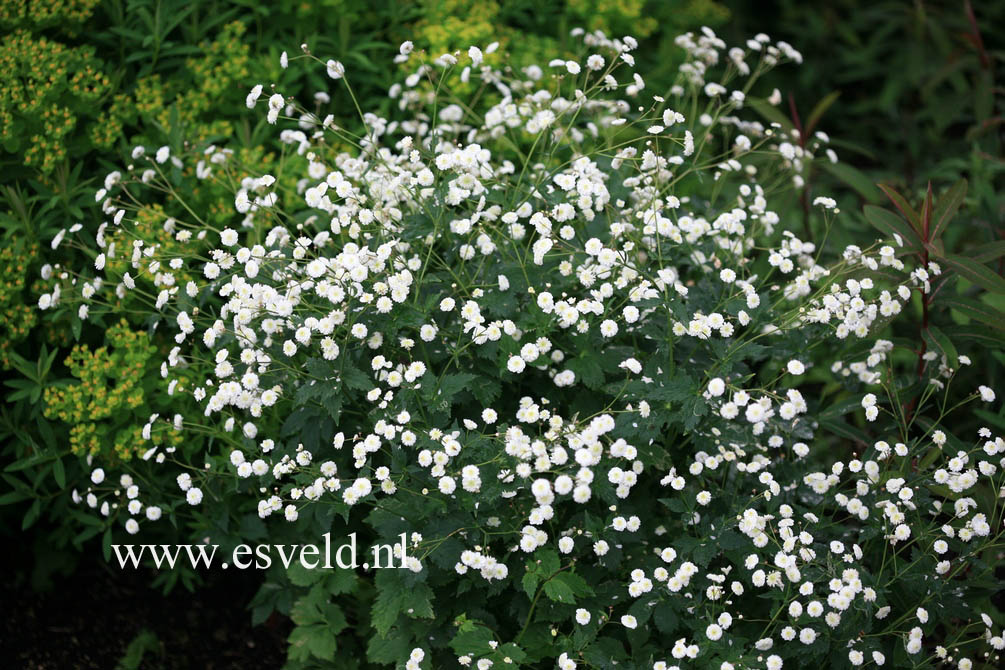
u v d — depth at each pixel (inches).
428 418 44.0
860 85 89.9
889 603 44.6
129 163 54.1
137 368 50.0
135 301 52.9
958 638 47.0
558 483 40.8
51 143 52.7
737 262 50.6
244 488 48.7
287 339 45.6
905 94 86.5
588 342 45.6
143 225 51.3
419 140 55.0
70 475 52.1
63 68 53.3
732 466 47.4
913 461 47.9
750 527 42.4
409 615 44.2
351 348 45.2
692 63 65.9
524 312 45.8
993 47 84.0
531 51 63.1
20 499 50.8
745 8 89.6
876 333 47.0
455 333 46.0
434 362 46.7
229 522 50.3
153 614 56.4
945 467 47.3
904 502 44.4
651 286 45.9
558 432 42.6
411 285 45.5
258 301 43.6
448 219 47.8
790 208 61.3
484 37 61.3
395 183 46.6
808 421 49.1
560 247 47.3
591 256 45.8
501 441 42.7
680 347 47.7
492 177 48.9
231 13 59.1
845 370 51.1
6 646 53.9
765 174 60.2
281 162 51.4
